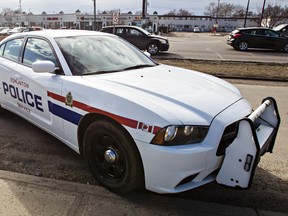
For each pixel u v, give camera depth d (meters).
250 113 2.79
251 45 18.30
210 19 100.81
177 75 3.39
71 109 2.95
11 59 4.10
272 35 17.95
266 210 2.63
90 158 2.90
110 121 2.60
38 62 3.07
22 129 4.31
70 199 2.68
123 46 4.03
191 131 2.35
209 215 2.54
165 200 2.72
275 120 2.91
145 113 2.39
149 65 3.79
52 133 3.42
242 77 8.98
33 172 3.15
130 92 2.65
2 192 2.75
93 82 2.88
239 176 2.38
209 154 2.37
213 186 2.99
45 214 2.47
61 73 3.18
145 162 2.42
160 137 2.32
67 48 3.38
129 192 2.81
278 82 8.59
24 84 3.66
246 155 2.32
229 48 20.72
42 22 77.06
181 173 2.33
